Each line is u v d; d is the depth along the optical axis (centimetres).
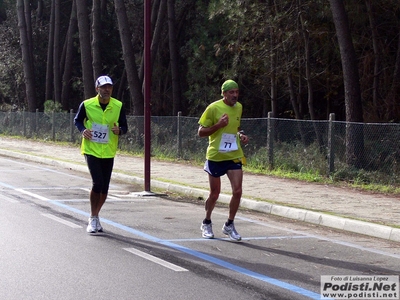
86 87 3281
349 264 874
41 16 4469
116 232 1052
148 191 1571
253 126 2150
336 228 1165
